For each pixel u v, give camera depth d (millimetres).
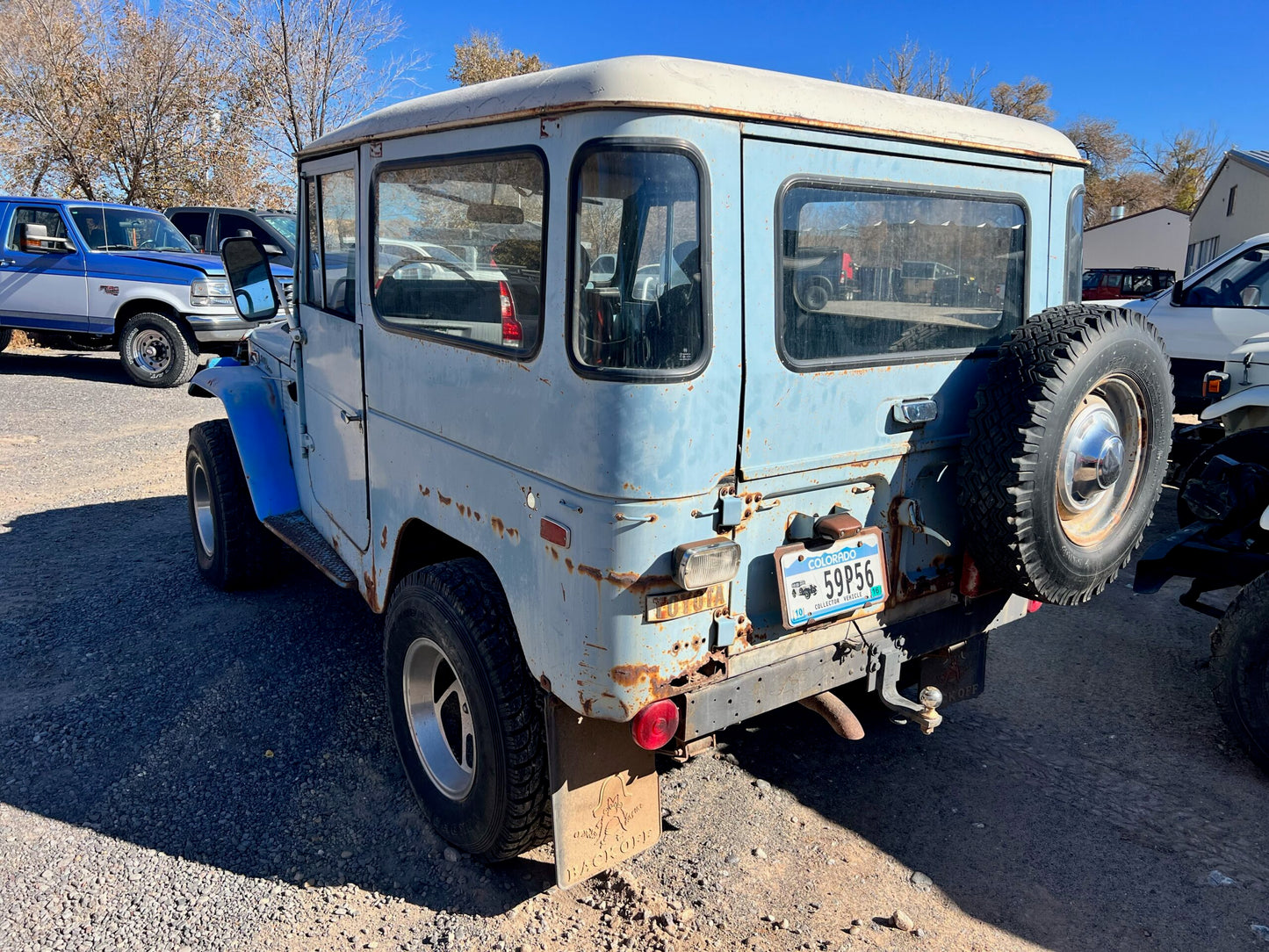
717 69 2270
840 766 3557
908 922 2693
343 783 3371
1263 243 8266
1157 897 2842
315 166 3592
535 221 2305
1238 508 3889
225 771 3436
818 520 2545
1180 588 5430
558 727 2471
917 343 2777
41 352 14352
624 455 2154
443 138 2676
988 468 2605
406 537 3223
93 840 3053
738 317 2273
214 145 20031
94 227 11805
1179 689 4184
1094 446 2693
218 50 19219
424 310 2871
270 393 4629
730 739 3742
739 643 2439
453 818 2883
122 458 8164
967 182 2818
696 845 3074
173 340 11469
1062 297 3244
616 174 2105
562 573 2316
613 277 2129
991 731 3820
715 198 2197
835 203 2467
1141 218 44344
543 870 2947
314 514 4180
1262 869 2971
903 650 2887
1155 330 2840
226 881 2871
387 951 2604
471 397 2631
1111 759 3611
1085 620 4969
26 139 19172
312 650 4387
